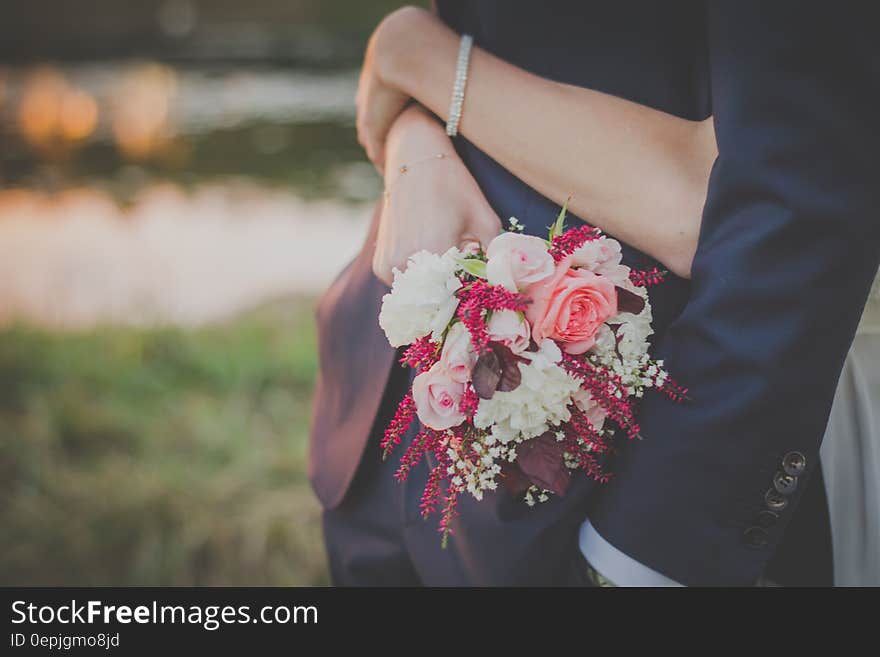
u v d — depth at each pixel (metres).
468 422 0.97
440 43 1.12
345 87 8.40
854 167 0.88
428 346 0.97
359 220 5.00
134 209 5.17
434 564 1.20
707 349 0.96
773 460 0.96
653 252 1.03
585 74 1.04
